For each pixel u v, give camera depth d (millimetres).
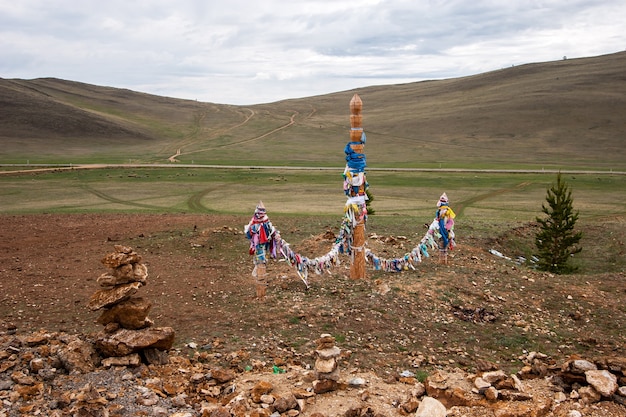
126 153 107062
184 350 11664
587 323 14617
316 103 197250
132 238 23297
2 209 41188
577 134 116625
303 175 71875
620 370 9289
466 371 11344
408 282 16438
